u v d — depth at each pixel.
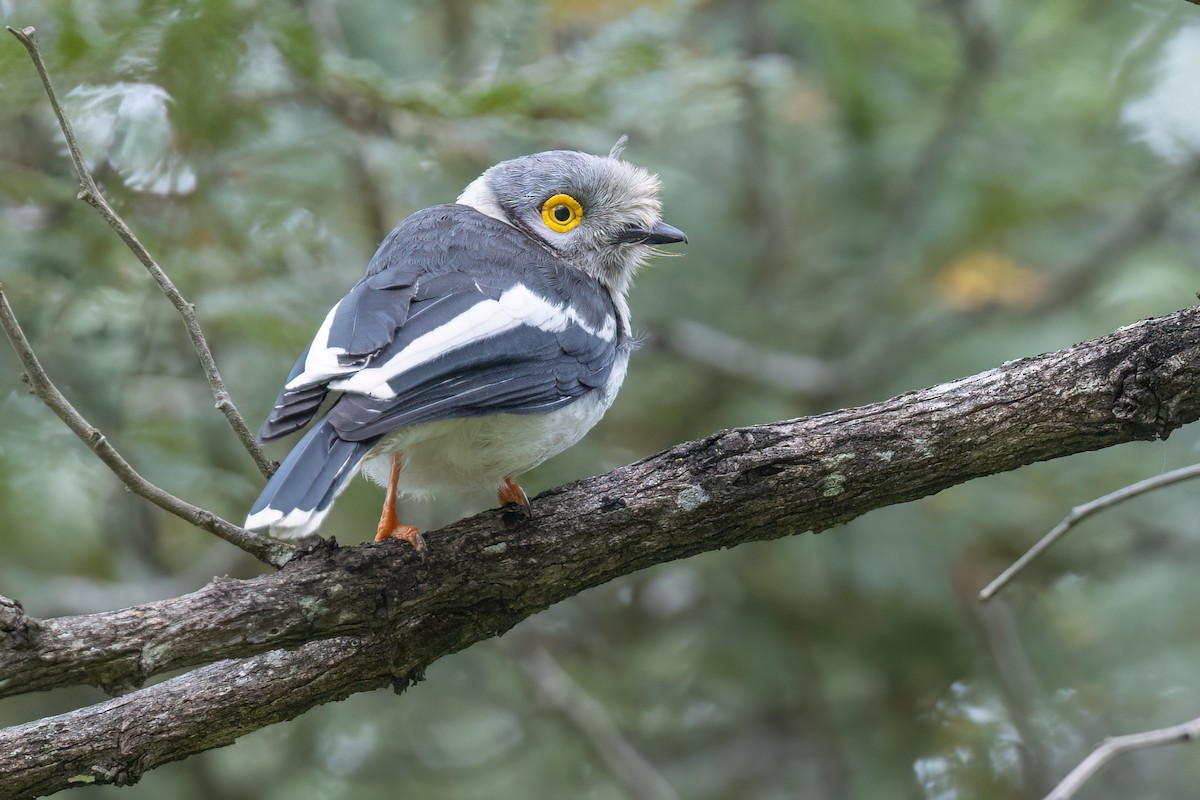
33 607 12.05
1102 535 12.84
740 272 14.34
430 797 12.22
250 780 12.26
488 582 6.76
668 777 13.00
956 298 13.37
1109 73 13.41
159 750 6.46
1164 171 13.98
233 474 11.58
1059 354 6.90
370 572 6.50
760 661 13.06
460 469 7.75
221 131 10.38
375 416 6.54
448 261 8.02
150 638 6.05
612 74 10.99
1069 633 12.70
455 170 11.75
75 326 10.88
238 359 12.13
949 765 12.45
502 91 10.64
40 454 10.88
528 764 12.43
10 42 9.48
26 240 10.93
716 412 13.91
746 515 6.98
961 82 13.68
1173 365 6.57
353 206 12.20
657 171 12.66
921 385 13.34
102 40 9.63
